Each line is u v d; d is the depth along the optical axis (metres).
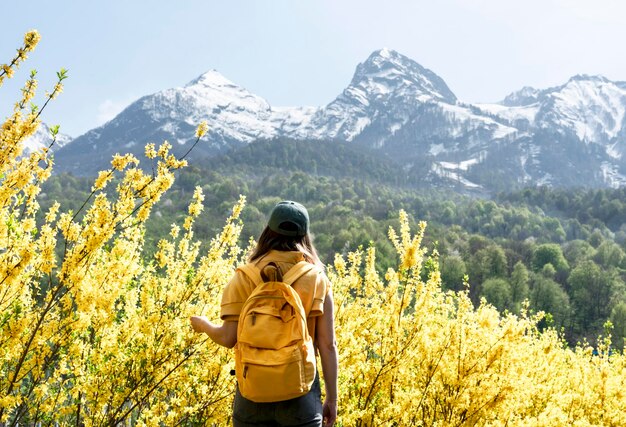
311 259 2.88
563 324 85.00
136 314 4.80
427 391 5.19
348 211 174.50
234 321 2.72
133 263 4.24
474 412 4.99
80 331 4.19
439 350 5.27
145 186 3.63
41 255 3.53
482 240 126.25
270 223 2.86
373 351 5.74
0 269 3.42
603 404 7.09
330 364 2.74
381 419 5.14
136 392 4.61
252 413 2.63
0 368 3.94
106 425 4.34
